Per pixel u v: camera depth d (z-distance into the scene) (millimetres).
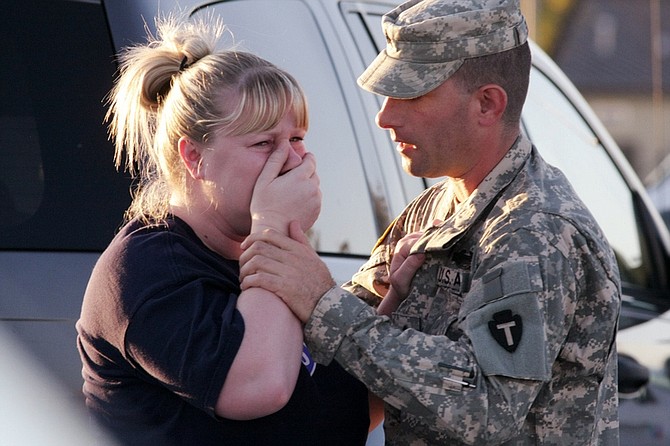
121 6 6914
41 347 5953
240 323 5258
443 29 5672
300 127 5688
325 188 7645
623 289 10234
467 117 5754
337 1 8531
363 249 7793
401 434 5762
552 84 10586
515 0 5754
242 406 5160
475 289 5461
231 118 5453
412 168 5926
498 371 5211
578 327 5586
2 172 6531
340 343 5332
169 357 5168
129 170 6688
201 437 5348
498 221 5570
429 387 5215
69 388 5898
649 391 9672
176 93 5574
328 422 5883
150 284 5285
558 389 5629
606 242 5656
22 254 6301
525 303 5289
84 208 6570
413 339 5332
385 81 5727
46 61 6785
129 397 5438
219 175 5539
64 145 6672
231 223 5668
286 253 5398
